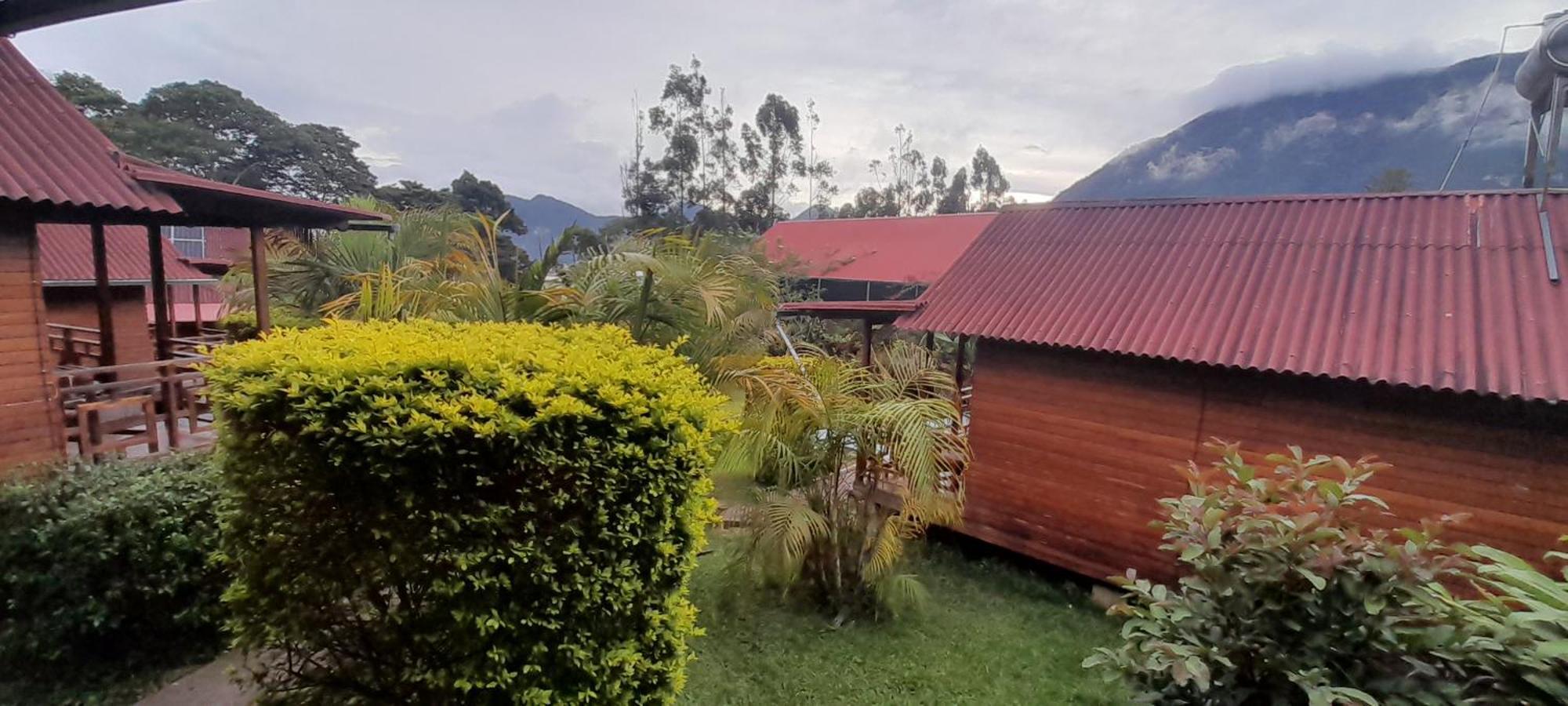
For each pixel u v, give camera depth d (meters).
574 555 2.46
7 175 4.78
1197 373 5.50
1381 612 2.29
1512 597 2.12
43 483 3.69
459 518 2.38
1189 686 2.51
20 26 3.79
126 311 12.40
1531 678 1.97
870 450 4.85
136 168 5.71
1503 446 4.44
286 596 2.62
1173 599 2.67
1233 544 2.55
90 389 5.45
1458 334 4.55
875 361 5.93
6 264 4.88
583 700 2.53
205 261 13.55
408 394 2.38
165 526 3.63
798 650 4.54
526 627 2.51
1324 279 5.34
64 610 3.43
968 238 20.59
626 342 3.44
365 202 9.89
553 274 7.29
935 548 6.92
